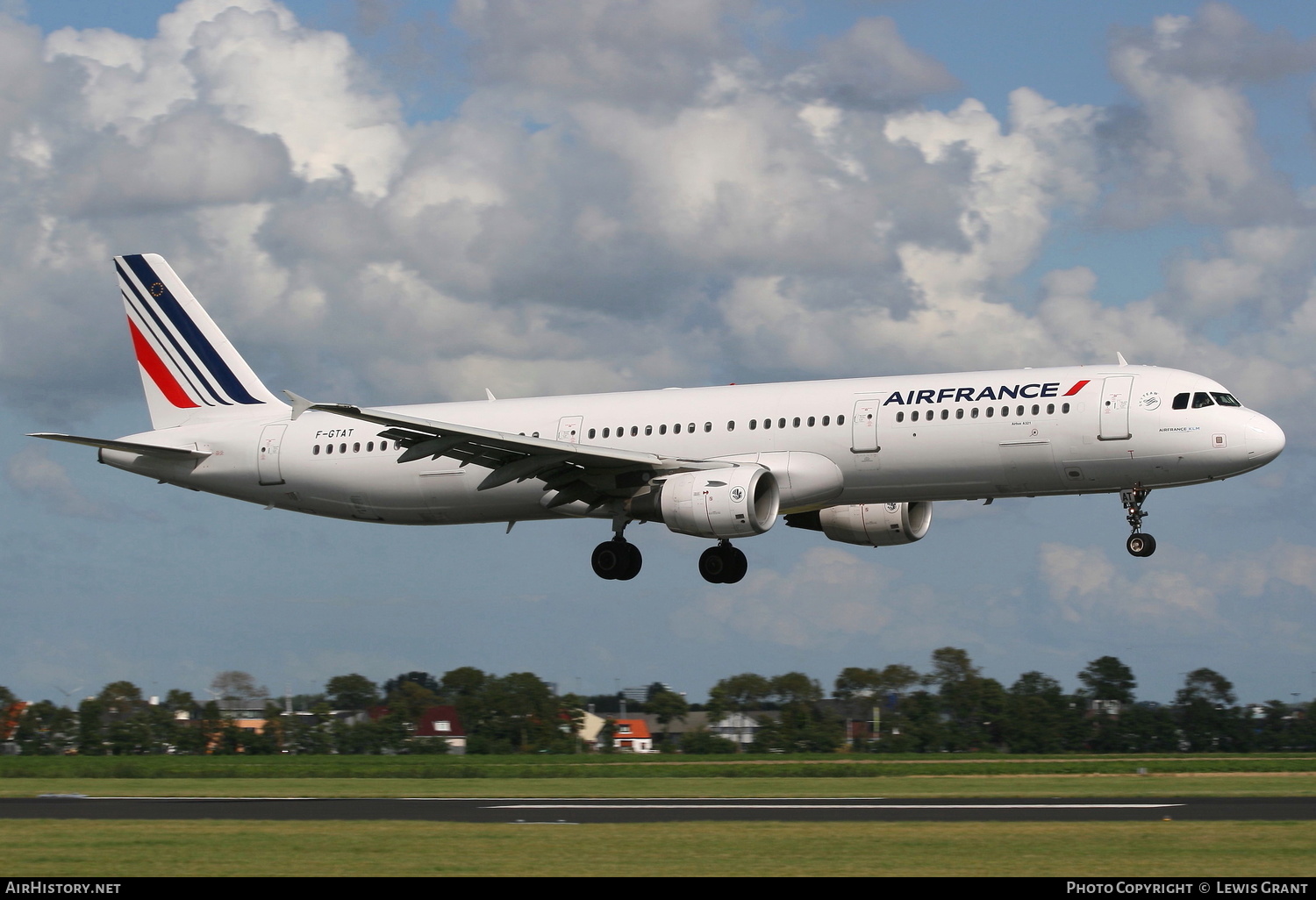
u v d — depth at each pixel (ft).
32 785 325.42
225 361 423.23
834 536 394.73
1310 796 250.57
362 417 327.67
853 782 310.24
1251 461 315.58
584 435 371.97
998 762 370.32
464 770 357.41
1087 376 330.34
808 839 184.03
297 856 173.78
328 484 400.67
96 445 409.69
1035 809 224.33
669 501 342.44
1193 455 317.42
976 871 157.28
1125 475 325.62
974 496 346.13
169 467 417.69
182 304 426.92
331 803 256.73
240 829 204.54
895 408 340.59
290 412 415.85
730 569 383.24
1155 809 221.87
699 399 365.81
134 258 430.61
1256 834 183.01
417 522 401.29
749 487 335.67
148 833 200.03
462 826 204.03
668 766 368.27
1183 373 327.67
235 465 410.52
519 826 203.21
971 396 335.67
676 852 173.47
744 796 264.31
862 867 161.27
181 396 426.10
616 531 368.89
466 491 386.73
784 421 350.64
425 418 394.52
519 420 382.22
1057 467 328.70
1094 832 186.29
